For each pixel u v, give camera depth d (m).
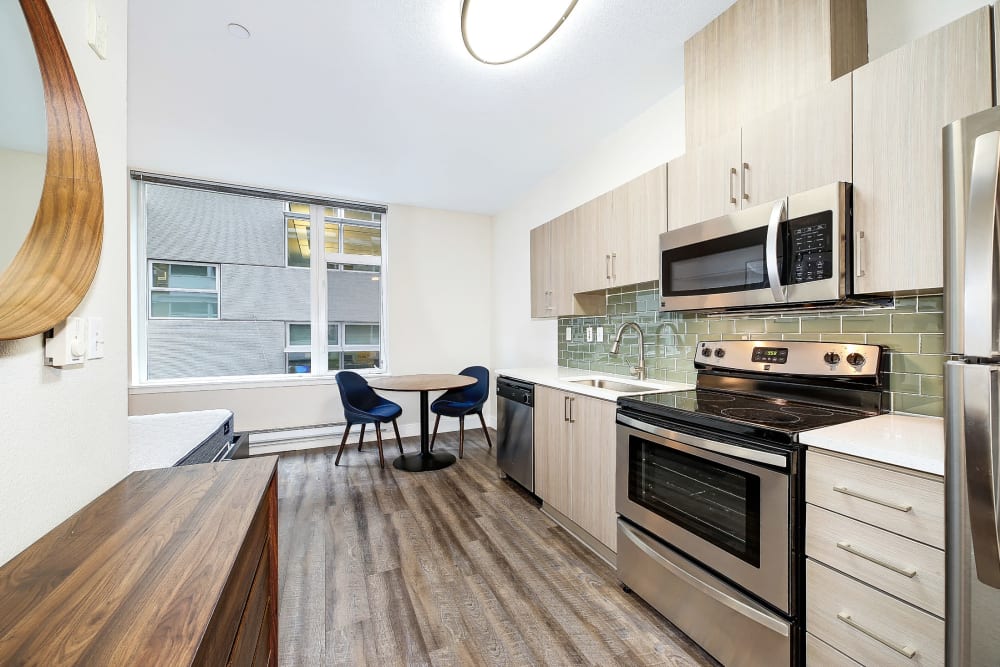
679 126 2.33
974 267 0.77
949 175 0.82
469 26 1.70
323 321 4.14
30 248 0.74
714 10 1.77
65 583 0.63
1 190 0.69
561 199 3.45
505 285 4.51
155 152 3.09
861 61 1.52
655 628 1.61
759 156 1.58
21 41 0.73
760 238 1.53
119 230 1.04
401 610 1.70
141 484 1.02
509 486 3.04
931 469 0.91
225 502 0.92
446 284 4.63
